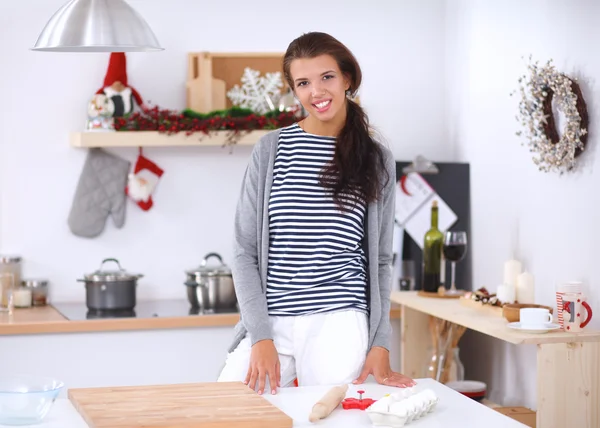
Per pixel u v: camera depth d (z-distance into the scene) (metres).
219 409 1.87
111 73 4.24
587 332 3.03
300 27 4.52
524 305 3.32
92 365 3.84
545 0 3.57
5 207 4.30
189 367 3.93
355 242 2.46
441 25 4.63
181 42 4.43
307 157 2.45
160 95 4.41
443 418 1.91
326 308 2.39
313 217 2.41
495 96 4.05
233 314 3.96
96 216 4.34
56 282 4.36
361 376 2.35
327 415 1.91
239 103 4.43
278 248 2.44
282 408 1.98
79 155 4.36
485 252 4.19
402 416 1.83
